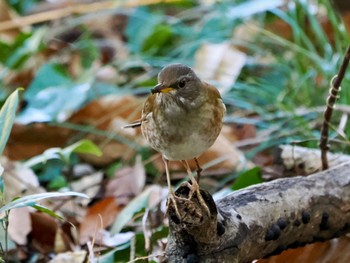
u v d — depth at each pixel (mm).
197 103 7672
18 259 9695
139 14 14508
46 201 10578
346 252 8523
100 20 15625
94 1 16000
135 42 14266
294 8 12906
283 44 12359
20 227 9758
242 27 13469
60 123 11898
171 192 7246
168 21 14406
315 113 11383
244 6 12961
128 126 8406
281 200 7910
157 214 9836
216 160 10719
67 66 14305
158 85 7633
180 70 7695
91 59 14164
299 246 8305
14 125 11797
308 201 8062
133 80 12977
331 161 9625
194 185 7223
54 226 9938
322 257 8484
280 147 10000
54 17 14188
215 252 7387
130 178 10906
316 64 11648
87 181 11203
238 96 11945
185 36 13656
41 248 9867
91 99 12477
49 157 10062
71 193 7379
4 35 14922
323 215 8180
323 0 12242
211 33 13320
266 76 12625
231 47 12883
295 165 9828
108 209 10258
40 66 14016
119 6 14164
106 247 9352
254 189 7918
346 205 8266
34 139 11898
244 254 7617
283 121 11297
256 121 11461
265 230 7750
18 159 11875
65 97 12164
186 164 7906
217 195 9930
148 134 7875
